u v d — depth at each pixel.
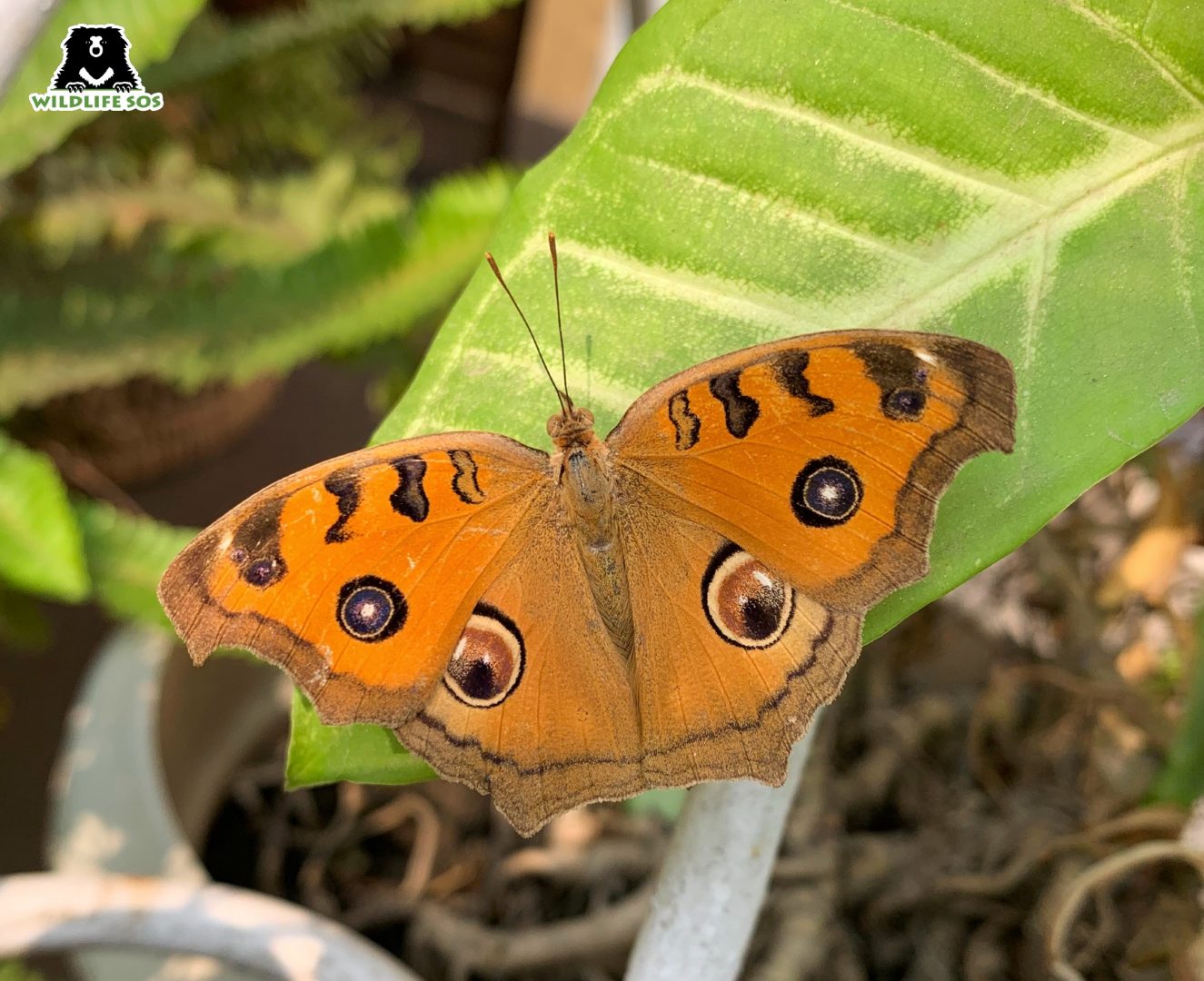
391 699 0.10
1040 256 0.09
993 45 0.09
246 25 0.22
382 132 0.29
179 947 0.13
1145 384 0.09
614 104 0.10
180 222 0.22
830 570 0.10
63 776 0.16
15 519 0.16
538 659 0.11
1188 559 0.16
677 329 0.10
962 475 0.09
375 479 0.10
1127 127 0.09
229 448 0.31
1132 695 0.15
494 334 0.10
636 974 0.10
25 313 0.19
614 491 0.11
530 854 0.16
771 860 0.10
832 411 0.10
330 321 0.19
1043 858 0.14
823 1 0.09
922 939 0.15
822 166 0.10
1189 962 0.12
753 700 0.10
